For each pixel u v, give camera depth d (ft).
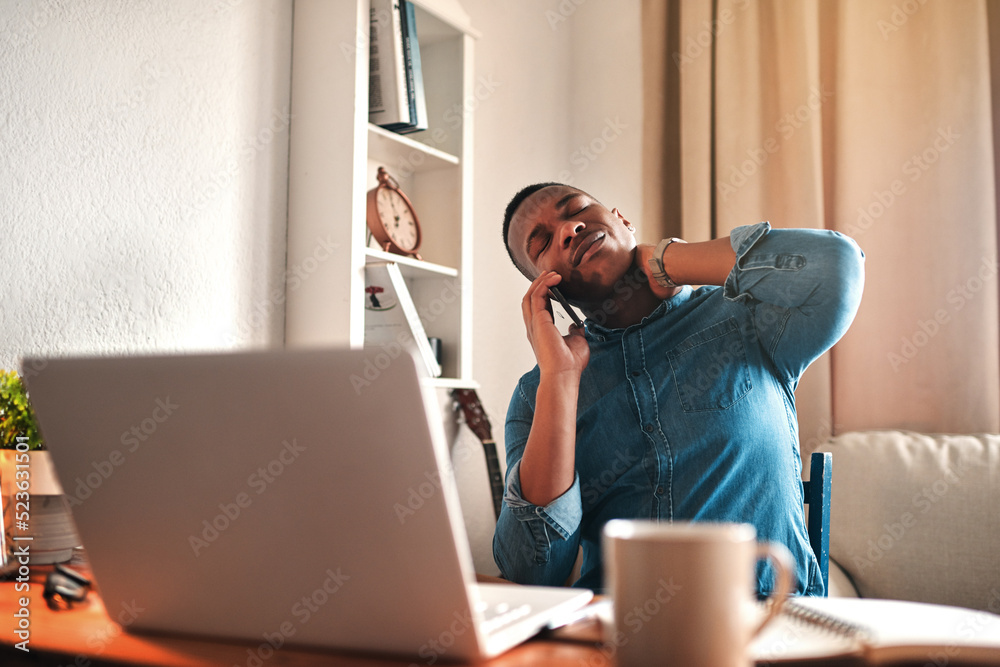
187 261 4.92
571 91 8.39
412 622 1.55
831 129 6.66
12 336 3.97
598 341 3.71
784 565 1.37
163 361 1.61
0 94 3.97
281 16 5.66
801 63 6.56
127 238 4.56
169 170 4.83
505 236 4.04
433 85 6.41
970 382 5.82
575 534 2.89
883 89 6.28
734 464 3.20
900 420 6.06
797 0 6.61
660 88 7.41
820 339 3.18
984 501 4.97
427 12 6.05
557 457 2.82
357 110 5.39
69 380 1.70
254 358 1.52
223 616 1.73
